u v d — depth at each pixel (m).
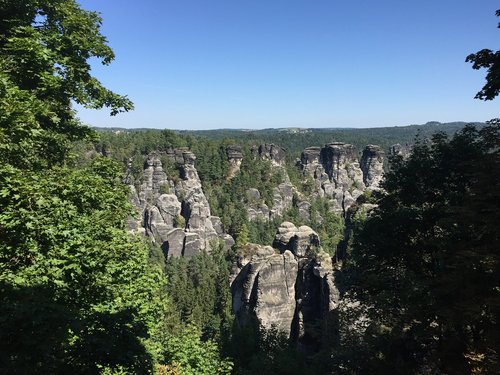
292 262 89.81
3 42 18.95
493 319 16.58
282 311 85.81
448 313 17.36
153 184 171.25
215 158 191.38
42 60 17.25
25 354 10.37
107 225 15.37
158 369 18.98
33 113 14.94
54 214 12.38
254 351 33.47
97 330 13.48
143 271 19.28
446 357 20.41
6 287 10.95
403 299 21.89
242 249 111.19
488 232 17.58
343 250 70.06
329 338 39.06
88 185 15.38
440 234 24.17
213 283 114.50
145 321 17.77
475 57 18.53
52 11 20.14
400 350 27.73
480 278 16.81
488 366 15.86
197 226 161.12
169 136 190.38
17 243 12.03
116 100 22.89
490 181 17.05
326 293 65.75
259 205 185.12
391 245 25.55
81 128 22.53
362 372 27.98
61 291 12.55
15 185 12.34
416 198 25.55
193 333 24.64
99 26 23.11
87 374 12.31
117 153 176.88
